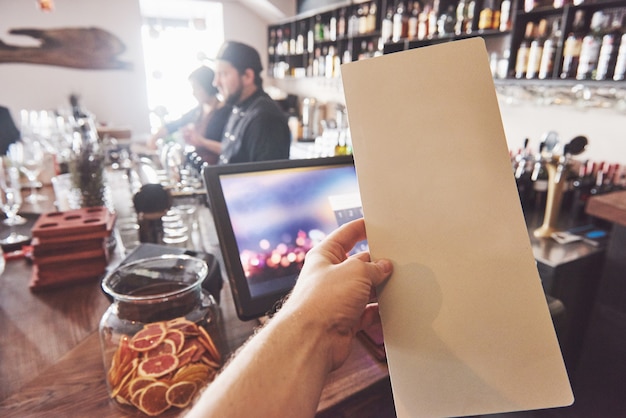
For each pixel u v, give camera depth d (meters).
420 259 0.50
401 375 0.50
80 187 1.52
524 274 0.48
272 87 6.03
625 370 1.60
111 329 0.67
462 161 0.49
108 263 1.19
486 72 0.49
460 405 0.48
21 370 0.75
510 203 0.48
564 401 0.47
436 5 2.66
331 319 0.47
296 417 0.41
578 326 1.71
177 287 0.77
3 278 1.16
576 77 1.94
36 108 4.73
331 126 4.04
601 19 1.86
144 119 5.25
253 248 0.79
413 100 0.50
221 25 5.68
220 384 0.40
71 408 0.65
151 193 1.14
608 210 1.53
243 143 2.18
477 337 0.48
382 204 0.51
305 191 0.86
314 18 4.60
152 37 5.11
